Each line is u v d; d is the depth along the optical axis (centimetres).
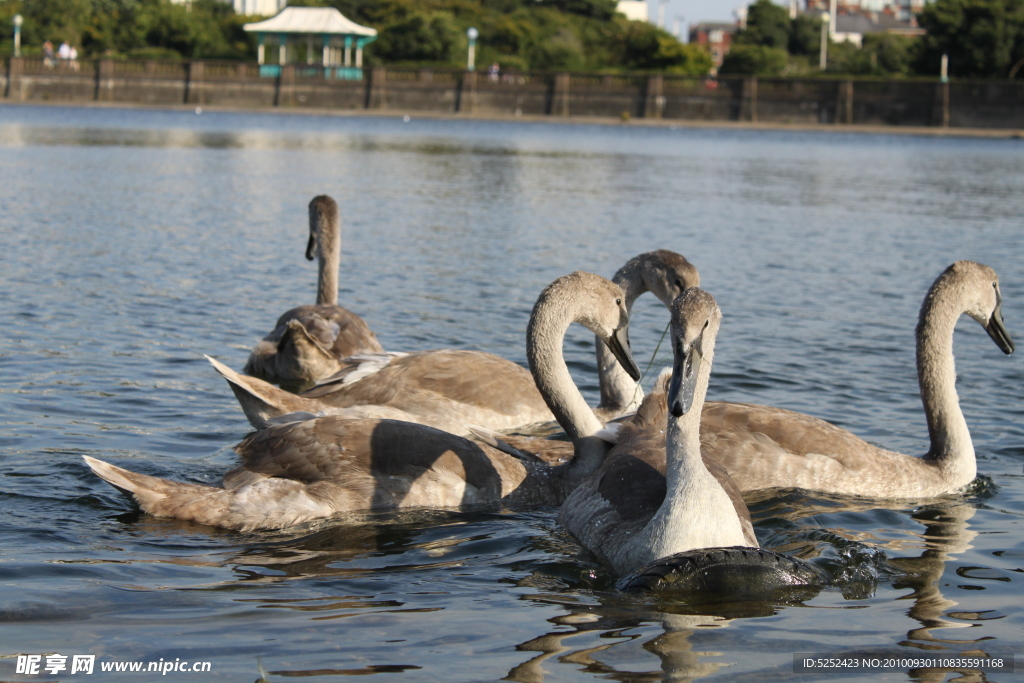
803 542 685
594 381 1152
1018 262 2036
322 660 489
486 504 766
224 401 1005
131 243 1962
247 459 764
